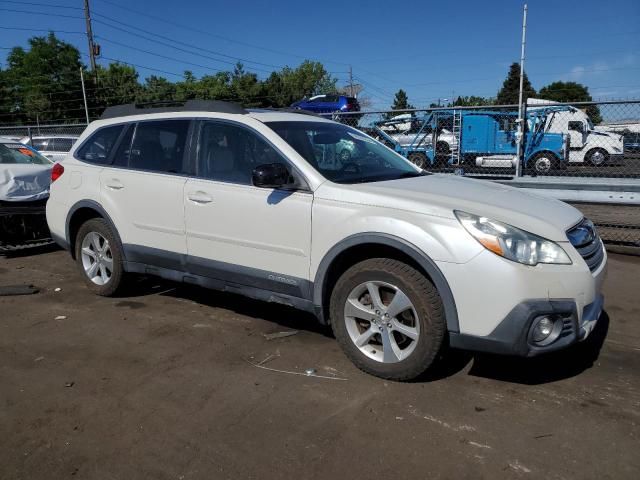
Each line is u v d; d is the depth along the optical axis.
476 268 3.21
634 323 4.69
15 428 3.13
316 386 3.58
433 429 3.08
